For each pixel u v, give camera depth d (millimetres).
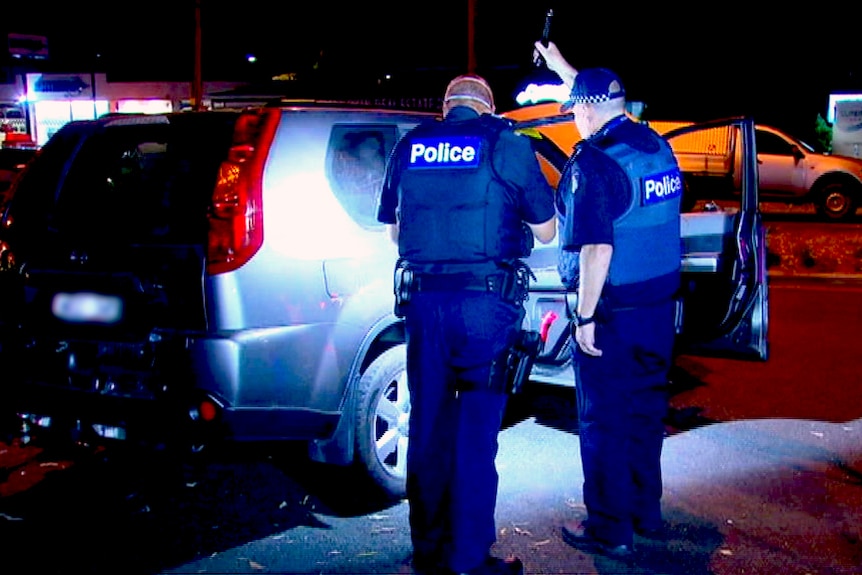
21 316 3963
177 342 3488
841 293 10211
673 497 4270
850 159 16484
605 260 3365
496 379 3436
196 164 3723
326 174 3846
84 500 4152
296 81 27234
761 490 4363
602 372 3590
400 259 3514
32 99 30797
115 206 3852
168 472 4516
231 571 3492
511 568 3469
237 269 3482
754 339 4527
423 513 3496
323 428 3842
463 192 3352
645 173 3445
